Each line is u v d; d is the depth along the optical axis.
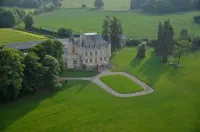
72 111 150.38
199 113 147.12
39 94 166.50
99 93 169.62
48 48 183.00
